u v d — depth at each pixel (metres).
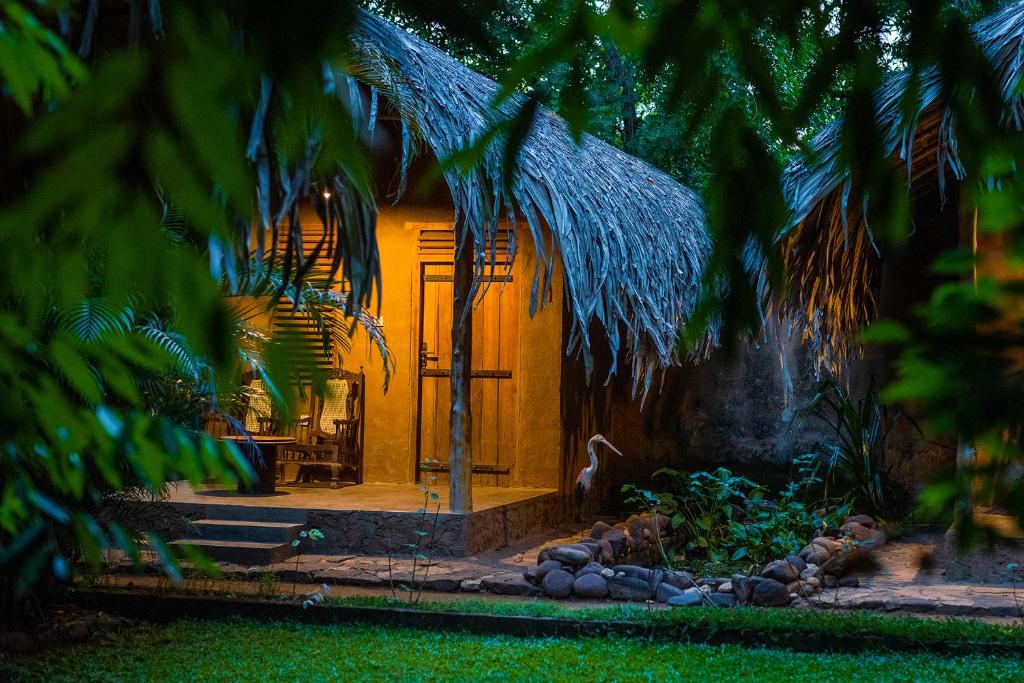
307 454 11.71
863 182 0.65
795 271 9.18
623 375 13.70
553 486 11.57
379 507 9.85
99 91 0.43
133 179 0.44
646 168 12.54
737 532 9.23
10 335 0.58
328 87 0.51
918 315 0.57
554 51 0.62
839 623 6.99
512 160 0.64
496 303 11.75
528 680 5.99
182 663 6.27
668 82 0.65
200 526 9.56
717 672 6.22
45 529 0.74
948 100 0.64
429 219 11.66
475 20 0.59
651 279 9.65
